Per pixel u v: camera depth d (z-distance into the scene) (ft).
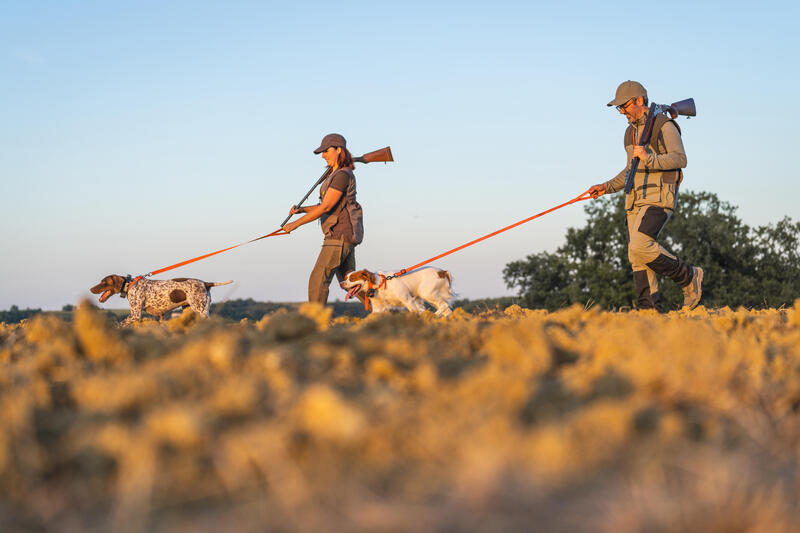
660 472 5.27
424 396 7.15
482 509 4.64
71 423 6.45
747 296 111.34
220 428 6.06
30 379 8.48
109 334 9.87
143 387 6.95
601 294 111.65
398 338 10.45
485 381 6.90
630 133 25.81
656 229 25.39
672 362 8.27
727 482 4.99
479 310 24.39
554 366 9.01
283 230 26.68
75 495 5.12
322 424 5.78
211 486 5.10
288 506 4.72
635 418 6.09
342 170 26.68
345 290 28.68
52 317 13.48
